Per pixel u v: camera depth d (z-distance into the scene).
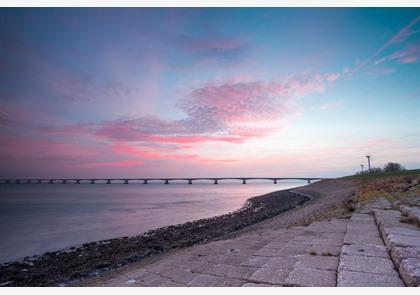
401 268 4.27
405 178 31.31
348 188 44.25
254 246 7.46
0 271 12.40
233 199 62.62
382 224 7.64
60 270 12.11
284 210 31.19
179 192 102.75
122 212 37.69
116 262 12.78
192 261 6.38
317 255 5.78
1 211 40.34
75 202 57.50
